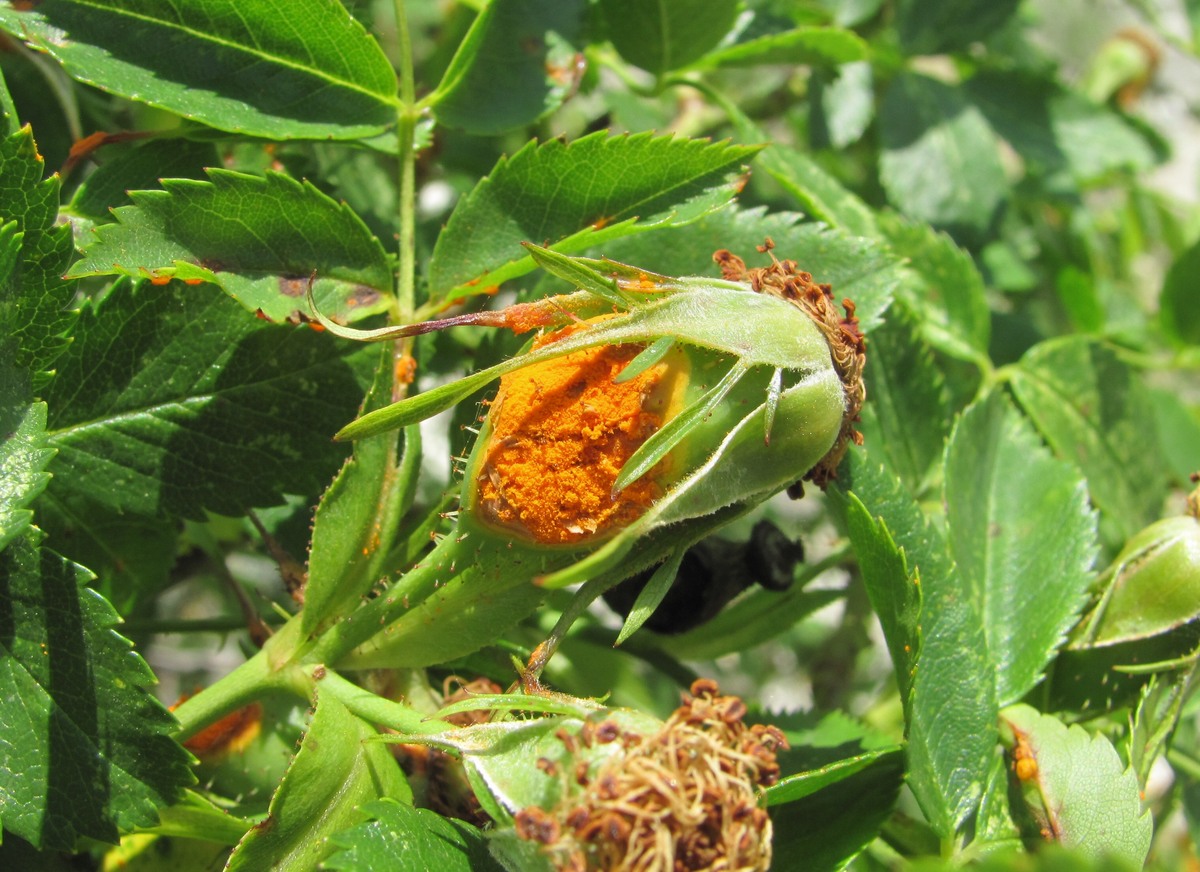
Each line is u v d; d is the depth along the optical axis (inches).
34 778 3.7
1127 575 4.5
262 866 3.7
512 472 3.7
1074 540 4.7
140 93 4.1
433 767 4.0
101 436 4.1
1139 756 4.3
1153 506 5.3
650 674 6.1
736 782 3.5
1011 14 6.0
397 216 5.0
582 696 4.8
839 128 6.2
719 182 4.2
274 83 4.2
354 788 3.8
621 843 3.5
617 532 3.7
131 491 4.1
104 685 3.8
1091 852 4.2
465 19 5.5
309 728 3.8
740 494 3.7
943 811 4.2
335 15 4.2
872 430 4.9
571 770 3.6
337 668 4.0
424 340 4.3
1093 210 9.0
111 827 3.7
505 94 4.5
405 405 3.7
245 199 4.0
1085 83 8.1
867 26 6.2
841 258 4.6
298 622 4.0
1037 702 4.6
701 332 3.7
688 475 3.7
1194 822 5.1
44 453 3.7
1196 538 4.4
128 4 4.1
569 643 4.8
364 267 4.1
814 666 6.1
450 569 3.8
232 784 4.4
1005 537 4.7
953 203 5.8
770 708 4.9
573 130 7.0
